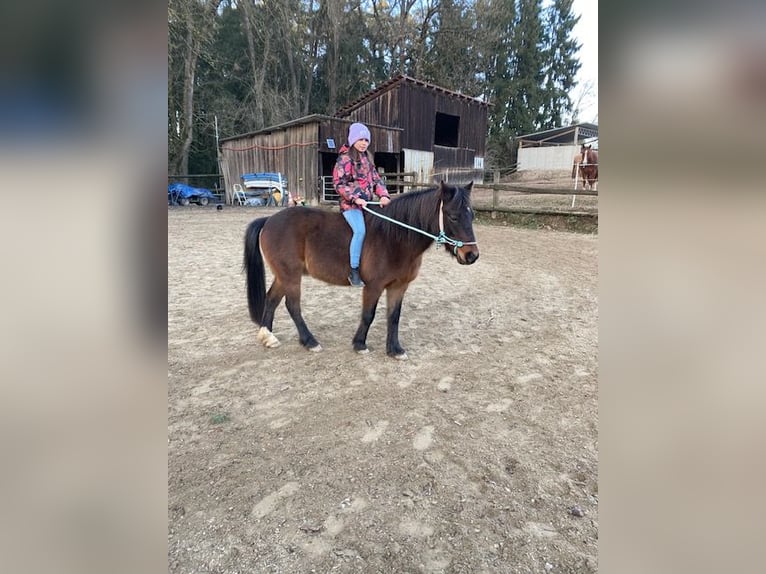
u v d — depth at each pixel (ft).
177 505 5.44
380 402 8.00
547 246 23.67
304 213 10.00
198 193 51.62
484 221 31.99
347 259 9.65
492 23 79.97
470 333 11.66
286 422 7.35
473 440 6.81
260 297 10.54
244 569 4.53
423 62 80.02
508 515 5.26
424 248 9.49
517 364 9.66
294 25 75.25
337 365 9.65
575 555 4.68
